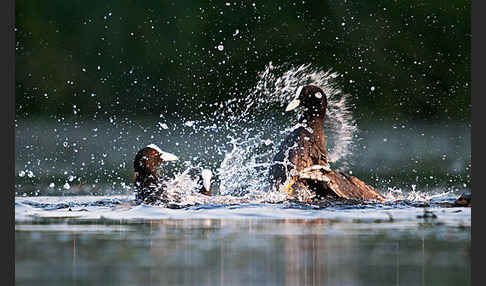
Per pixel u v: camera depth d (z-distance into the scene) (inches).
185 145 3068.4
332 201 1561.3
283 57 4429.1
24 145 3063.5
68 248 982.4
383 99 4397.1
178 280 802.2
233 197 1609.3
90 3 4581.7
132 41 4532.5
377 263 887.7
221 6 4552.2
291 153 1656.0
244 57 4441.4
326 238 1055.6
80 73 4463.6
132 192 1895.9
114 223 1242.0
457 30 4579.2
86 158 2760.8
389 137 3543.3
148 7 4584.2
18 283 789.2
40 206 1535.4
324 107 1736.0
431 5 4569.4
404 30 4552.2
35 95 4384.8
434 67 4532.5
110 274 829.8
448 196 1745.8
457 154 2869.1
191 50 4500.5
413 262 891.4
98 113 4357.8
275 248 977.5
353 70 4421.8
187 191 1633.9
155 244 1008.9
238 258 912.9
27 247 989.8
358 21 4537.4
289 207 1462.8
